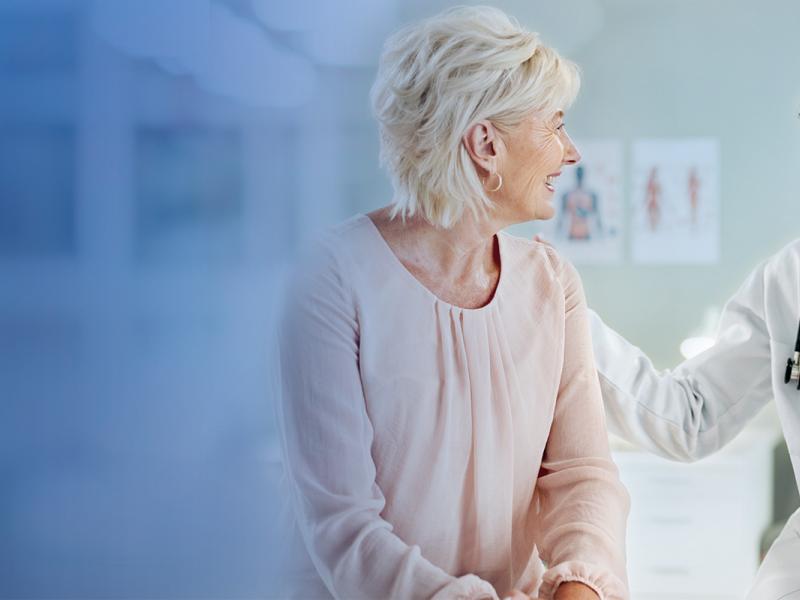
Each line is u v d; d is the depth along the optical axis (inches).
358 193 98.3
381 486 47.4
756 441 105.4
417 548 44.5
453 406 47.7
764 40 119.3
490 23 47.6
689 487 102.0
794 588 53.4
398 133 48.0
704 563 101.8
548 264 52.8
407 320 47.8
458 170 47.1
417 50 47.5
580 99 121.8
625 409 60.8
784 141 119.6
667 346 121.9
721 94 120.1
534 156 47.7
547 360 50.6
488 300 50.0
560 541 47.6
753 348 61.4
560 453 51.3
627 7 120.2
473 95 46.5
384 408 47.3
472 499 47.9
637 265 122.0
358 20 89.4
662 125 121.1
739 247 120.7
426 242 49.3
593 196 122.2
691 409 61.1
